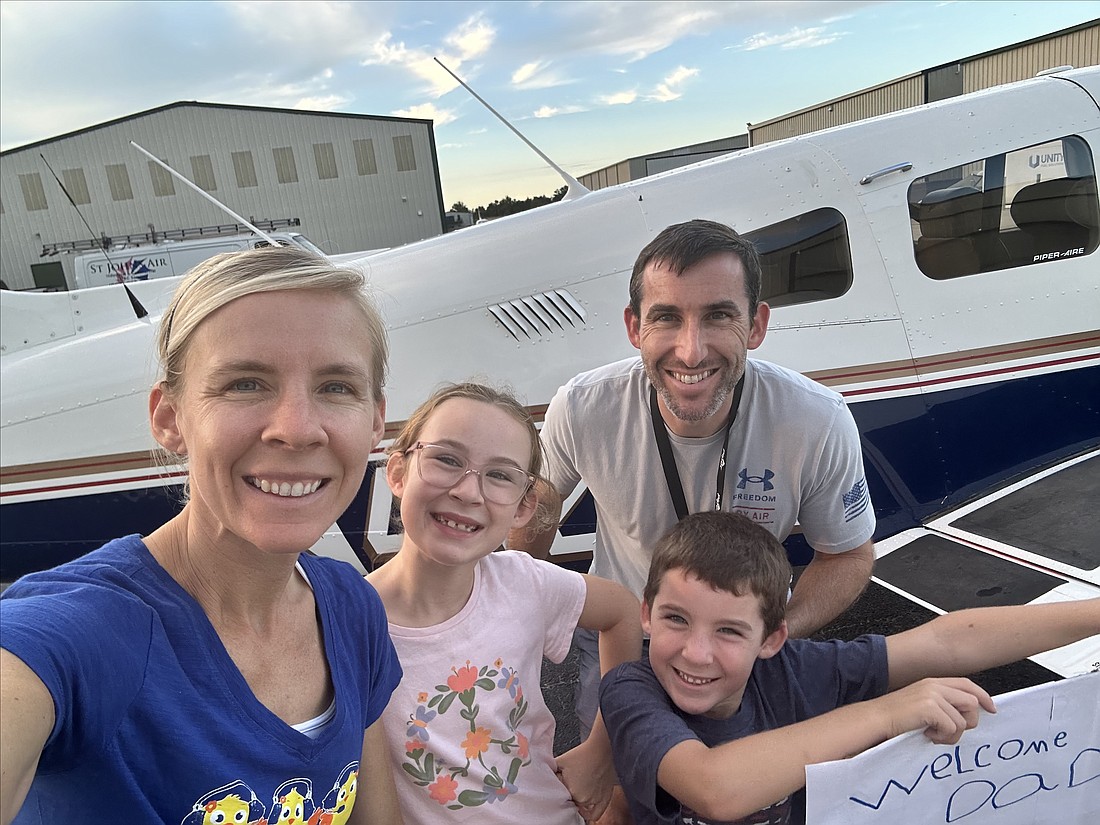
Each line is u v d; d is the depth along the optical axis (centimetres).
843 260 156
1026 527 131
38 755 40
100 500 162
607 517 111
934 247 157
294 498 48
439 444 76
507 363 158
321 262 50
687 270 90
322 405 48
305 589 59
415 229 1652
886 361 155
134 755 46
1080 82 164
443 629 79
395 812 69
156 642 48
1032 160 158
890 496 156
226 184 1512
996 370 158
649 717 75
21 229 1461
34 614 44
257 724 50
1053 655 94
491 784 77
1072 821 73
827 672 81
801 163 158
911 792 69
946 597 116
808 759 66
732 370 93
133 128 1451
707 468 102
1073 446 163
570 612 87
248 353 47
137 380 159
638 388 103
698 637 74
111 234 1483
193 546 51
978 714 68
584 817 85
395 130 1605
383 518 158
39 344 182
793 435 98
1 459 161
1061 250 160
